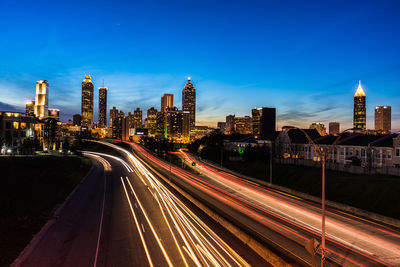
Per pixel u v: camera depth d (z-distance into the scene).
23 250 22.47
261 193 49.75
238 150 119.94
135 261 20.58
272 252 20.39
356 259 21.47
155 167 95.00
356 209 35.94
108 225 29.44
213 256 21.42
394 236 27.00
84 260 20.80
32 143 97.00
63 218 32.03
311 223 31.20
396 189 39.56
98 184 58.66
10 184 43.06
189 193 44.94
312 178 55.97
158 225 29.36
